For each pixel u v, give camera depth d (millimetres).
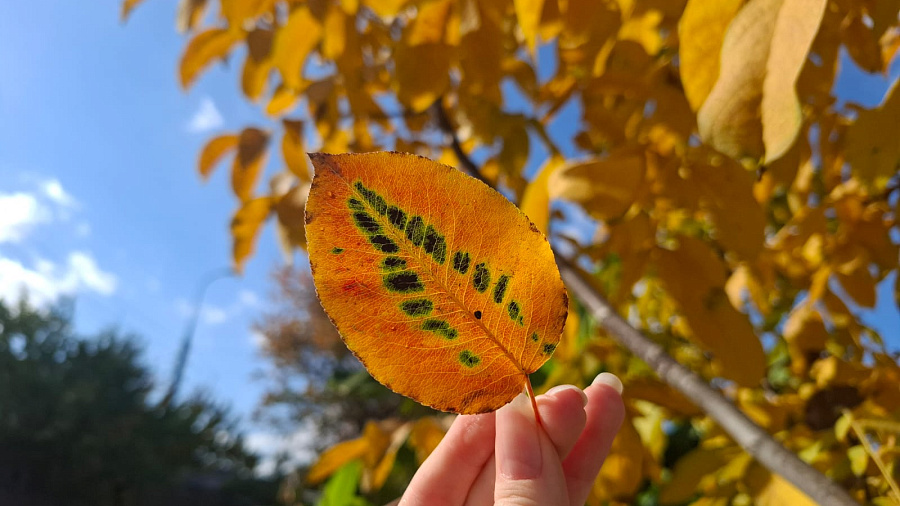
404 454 492
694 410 289
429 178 111
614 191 207
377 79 387
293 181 337
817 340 303
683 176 223
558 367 336
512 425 163
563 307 118
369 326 113
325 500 491
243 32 367
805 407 294
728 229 215
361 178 109
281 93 337
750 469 223
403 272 112
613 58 267
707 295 223
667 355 243
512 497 151
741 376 209
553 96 320
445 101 407
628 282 239
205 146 353
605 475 271
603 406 187
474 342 118
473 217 113
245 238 334
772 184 269
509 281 117
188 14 358
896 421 224
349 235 109
